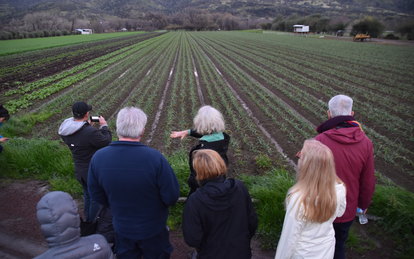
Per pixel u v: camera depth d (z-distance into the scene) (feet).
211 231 8.20
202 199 8.02
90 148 12.62
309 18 305.53
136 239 9.20
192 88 53.11
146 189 8.75
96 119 14.15
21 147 22.26
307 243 7.78
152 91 51.65
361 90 51.90
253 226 8.98
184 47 143.23
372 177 9.86
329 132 9.91
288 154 26.32
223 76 66.18
